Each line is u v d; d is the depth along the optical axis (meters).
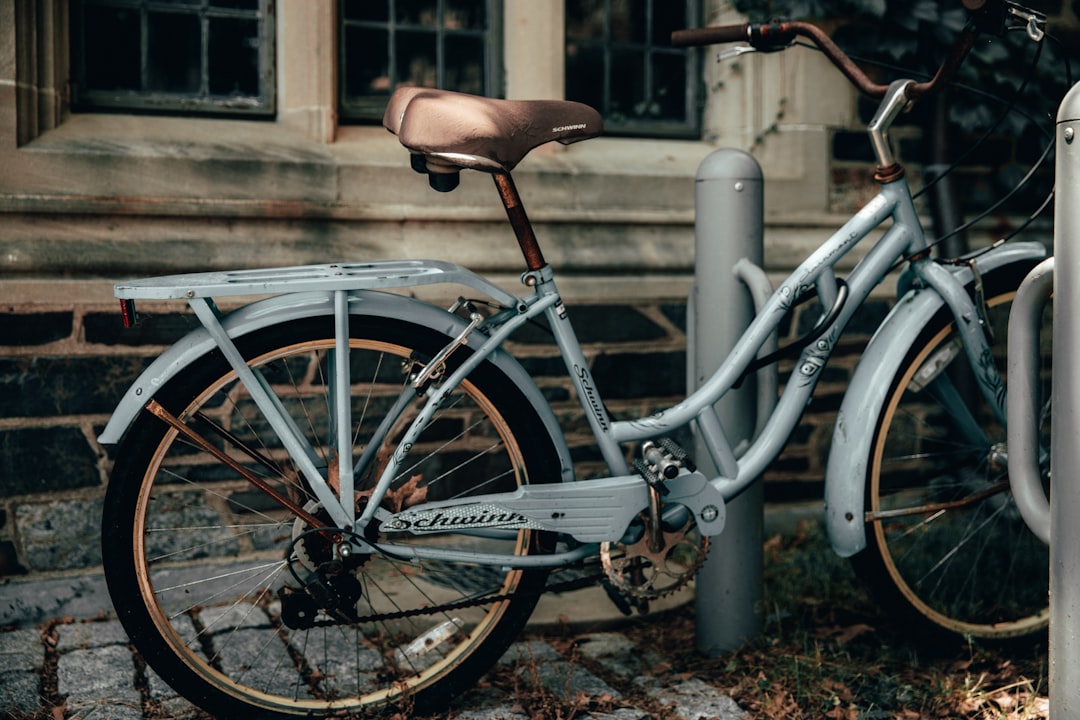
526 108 2.01
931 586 2.84
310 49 3.07
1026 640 2.49
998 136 3.74
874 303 3.55
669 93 3.62
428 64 3.34
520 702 2.23
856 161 3.58
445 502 2.07
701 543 2.22
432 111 1.94
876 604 2.48
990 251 2.40
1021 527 3.01
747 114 3.53
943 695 2.22
